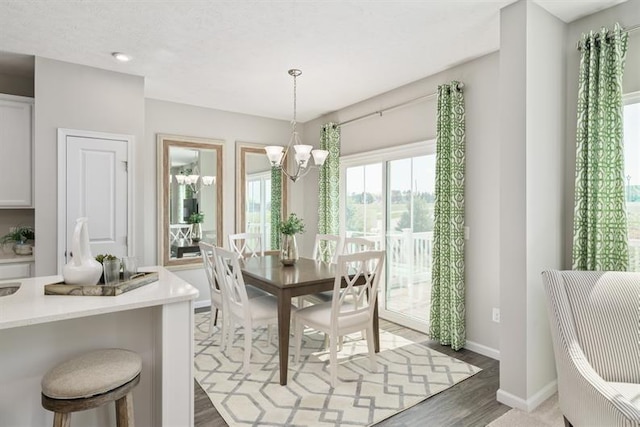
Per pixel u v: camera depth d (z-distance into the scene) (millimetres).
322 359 2947
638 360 1688
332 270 3055
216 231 4605
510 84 2268
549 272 1867
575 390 1601
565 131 2502
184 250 4395
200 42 2768
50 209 3037
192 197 4453
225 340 3123
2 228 3379
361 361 2898
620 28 2178
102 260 1807
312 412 2164
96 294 1604
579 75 2398
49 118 3037
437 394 2383
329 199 4629
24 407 1558
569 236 2492
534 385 2229
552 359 2375
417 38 2717
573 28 2496
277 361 2891
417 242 3709
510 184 2264
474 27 2545
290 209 5242
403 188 3857
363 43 2793
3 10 2305
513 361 2234
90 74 3215
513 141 2252
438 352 3084
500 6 2283
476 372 2695
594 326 1752
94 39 2717
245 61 3125
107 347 1737
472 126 3129
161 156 4230
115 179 3318
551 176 2373
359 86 3775
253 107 4551
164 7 2279
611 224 2225
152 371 1845
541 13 2305
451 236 3115
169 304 1642
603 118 2232
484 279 3033
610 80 2240
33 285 1812
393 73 3418
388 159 4004
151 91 3918
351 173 4555
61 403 1315
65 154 3098
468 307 3156
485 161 3029
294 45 2824
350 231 4574
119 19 2428
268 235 5043
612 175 2225
